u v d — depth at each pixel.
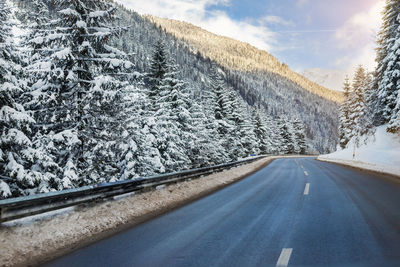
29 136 10.55
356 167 23.70
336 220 5.94
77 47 10.67
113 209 6.95
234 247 4.48
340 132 56.94
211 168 15.32
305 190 10.59
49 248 4.77
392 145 30.55
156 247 4.65
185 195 10.17
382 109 32.09
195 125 25.27
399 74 27.14
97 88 9.98
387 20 30.84
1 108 7.82
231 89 44.22
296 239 4.76
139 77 11.49
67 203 5.95
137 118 13.20
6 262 4.11
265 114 74.88
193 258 4.07
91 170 10.79
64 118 10.42
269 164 31.92
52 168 10.07
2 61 7.66
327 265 3.62
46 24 10.71
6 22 8.53
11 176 8.12
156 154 16.67
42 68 9.53
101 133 11.33
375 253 3.98
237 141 39.28
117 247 4.75
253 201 8.65
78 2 10.73
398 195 8.83
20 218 5.00
